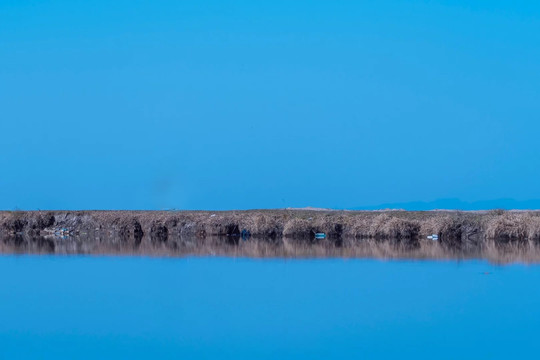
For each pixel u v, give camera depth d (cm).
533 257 14900
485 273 12650
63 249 18162
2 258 15912
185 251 17125
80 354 8075
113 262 14888
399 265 13812
